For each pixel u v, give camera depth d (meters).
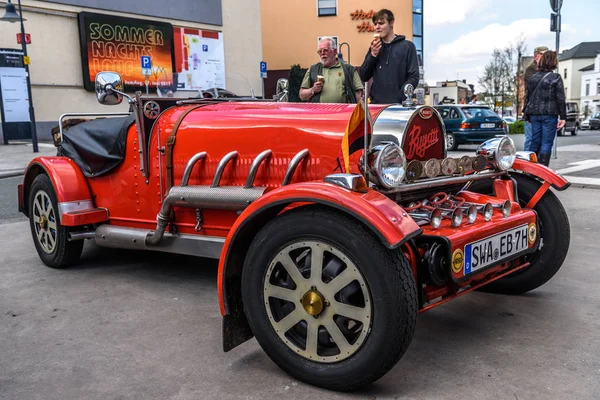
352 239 2.08
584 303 3.23
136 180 3.59
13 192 7.93
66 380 2.39
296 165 2.76
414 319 2.08
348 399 2.18
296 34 28.83
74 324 3.04
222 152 3.12
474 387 2.25
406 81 4.82
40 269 4.14
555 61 7.23
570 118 24.97
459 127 14.02
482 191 3.34
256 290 2.36
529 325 2.91
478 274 2.51
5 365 2.55
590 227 5.19
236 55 22.98
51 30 16.52
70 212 3.74
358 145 2.32
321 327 2.24
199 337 2.83
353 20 28.27
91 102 17.66
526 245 2.88
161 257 4.44
